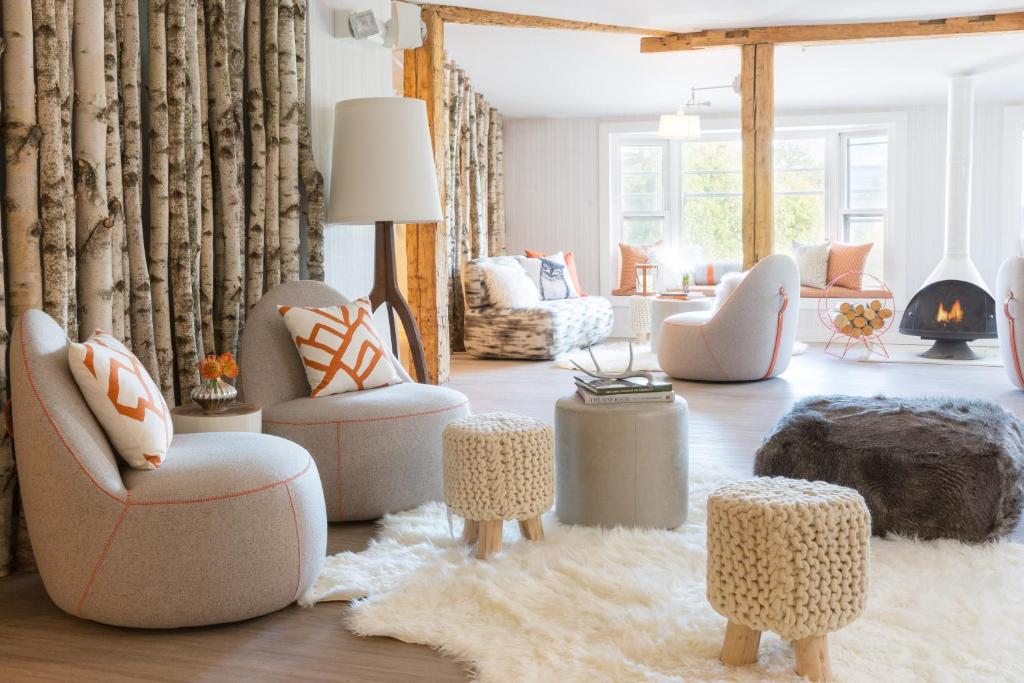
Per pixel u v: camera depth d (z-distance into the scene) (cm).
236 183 404
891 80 855
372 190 443
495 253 994
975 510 288
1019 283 571
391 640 237
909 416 321
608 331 933
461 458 284
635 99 935
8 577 290
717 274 1013
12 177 287
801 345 825
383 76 551
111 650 233
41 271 296
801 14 657
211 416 309
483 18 641
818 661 206
